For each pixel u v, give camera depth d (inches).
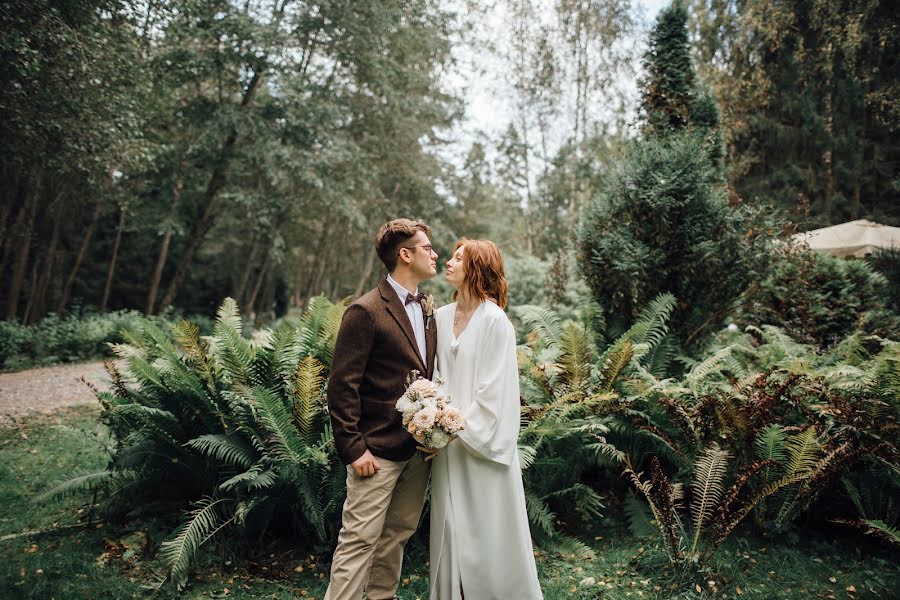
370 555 81.2
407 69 659.4
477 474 82.8
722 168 253.3
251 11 525.0
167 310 605.6
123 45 330.3
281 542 121.8
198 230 635.5
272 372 126.3
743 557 117.4
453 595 81.8
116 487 128.1
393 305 85.4
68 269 769.6
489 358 84.1
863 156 670.5
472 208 912.3
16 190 472.1
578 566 115.6
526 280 438.0
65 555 110.1
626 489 151.7
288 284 1119.6
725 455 117.3
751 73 614.9
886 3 586.9
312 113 544.7
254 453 117.6
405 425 78.7
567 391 147.6
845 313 259.3
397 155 716.0
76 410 266.5
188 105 545.0
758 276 198.7
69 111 290.0
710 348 208.1
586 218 209.2
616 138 527.5
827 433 130.0
